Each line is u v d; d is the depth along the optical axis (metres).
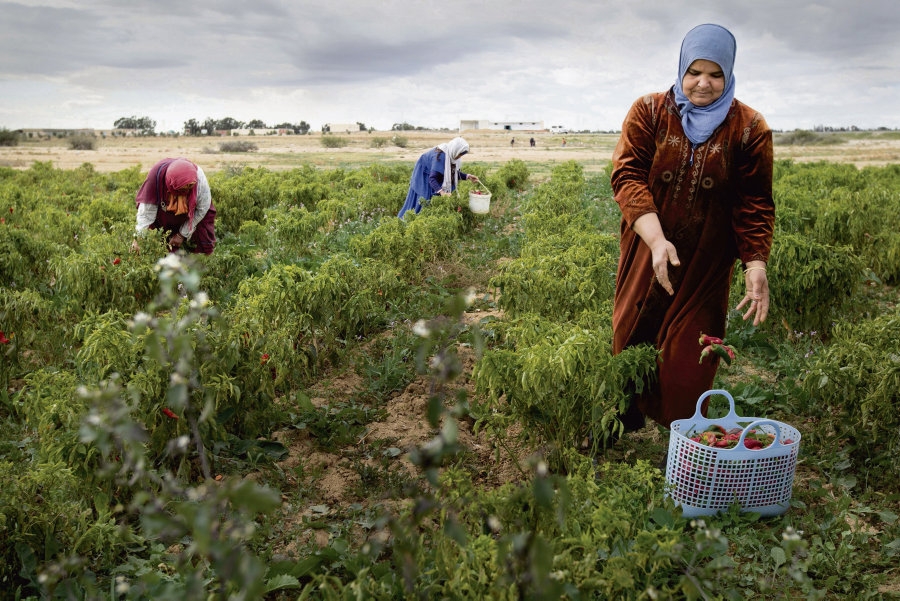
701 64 3.68
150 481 3.61
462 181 13.63
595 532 2.74
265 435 4.62
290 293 5.43
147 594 3.05
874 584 3.27
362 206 13.76
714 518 3.74
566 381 3.93
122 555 3.46
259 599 2.65
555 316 6.14
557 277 6.55
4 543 3.19
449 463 4.30
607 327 5.23
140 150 65.75
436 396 1.90
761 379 5.75
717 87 3.70
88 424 1.97
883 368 4.24
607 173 25.17
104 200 12.40
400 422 5.01
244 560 1.65
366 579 2.72
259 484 4.10
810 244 6.59
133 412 3.49
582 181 20.53
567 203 13.27
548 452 4.02
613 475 3.58
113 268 6.23
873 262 9.07
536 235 10.23
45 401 3.59
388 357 5.87
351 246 8.80
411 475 4.19
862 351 4.49
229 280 7.70
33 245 8.27
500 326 4.89
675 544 2.67
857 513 3.86
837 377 4.47
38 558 3.24
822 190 13.38
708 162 3.79
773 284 6.62
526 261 6.61
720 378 5.69
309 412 4.91
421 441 4.70
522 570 1.93
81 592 3.06
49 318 5.83
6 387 5.13
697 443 3.66
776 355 6.36
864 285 8.69
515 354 4.01
